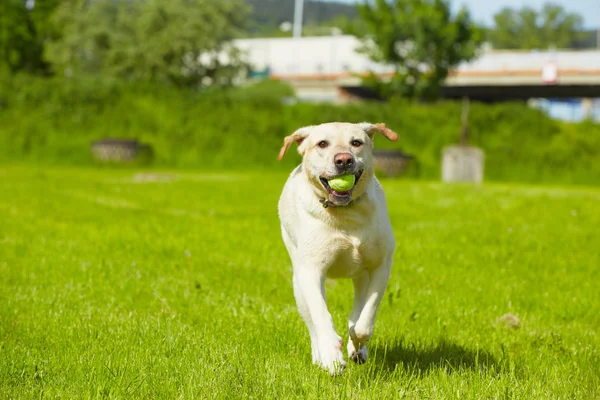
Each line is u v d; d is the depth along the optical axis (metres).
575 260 8.46
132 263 7.71
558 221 11.80
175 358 4.24
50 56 36.53
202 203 15.07
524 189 20.89
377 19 32.41
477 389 3.76
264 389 3.71
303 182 4.25
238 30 38.28
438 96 33.25
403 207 14.09
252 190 18.19
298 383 3.82
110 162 27.61
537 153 28.16
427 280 7.27
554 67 53.09
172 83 35.91
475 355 4.67
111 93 29.34
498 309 6.20
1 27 38.47
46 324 5.09
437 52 31.84
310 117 29.00
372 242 4.09
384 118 28.81
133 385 3.71
